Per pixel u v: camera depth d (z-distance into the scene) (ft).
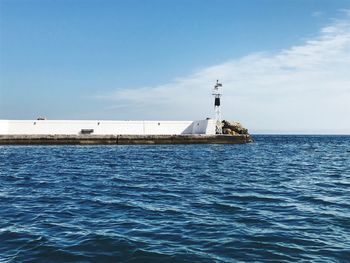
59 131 221.05
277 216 43.01
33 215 42.86
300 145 307.78
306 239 33.78
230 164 116.78
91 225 38.47
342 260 28.58
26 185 67.41
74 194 57.67
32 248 30.86
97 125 226.79
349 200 53.47
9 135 208.54
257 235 35.01
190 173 89.92
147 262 28.02
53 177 79.66
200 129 250.16
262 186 68.03
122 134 230.89
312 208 47.65
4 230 36.17
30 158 131.85
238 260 28.40
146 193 59.21
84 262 27.91
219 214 43.91
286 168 105.91
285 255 29.55
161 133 241.14
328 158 151.94
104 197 55.11
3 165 106.11
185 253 29.86
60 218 41.50
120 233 35.40
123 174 86.58
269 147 250.78
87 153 158.92
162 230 36.63
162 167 104.58
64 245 31.65
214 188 65.10
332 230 36.99
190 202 51.37
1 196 55.36
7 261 27.89
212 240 33.37
